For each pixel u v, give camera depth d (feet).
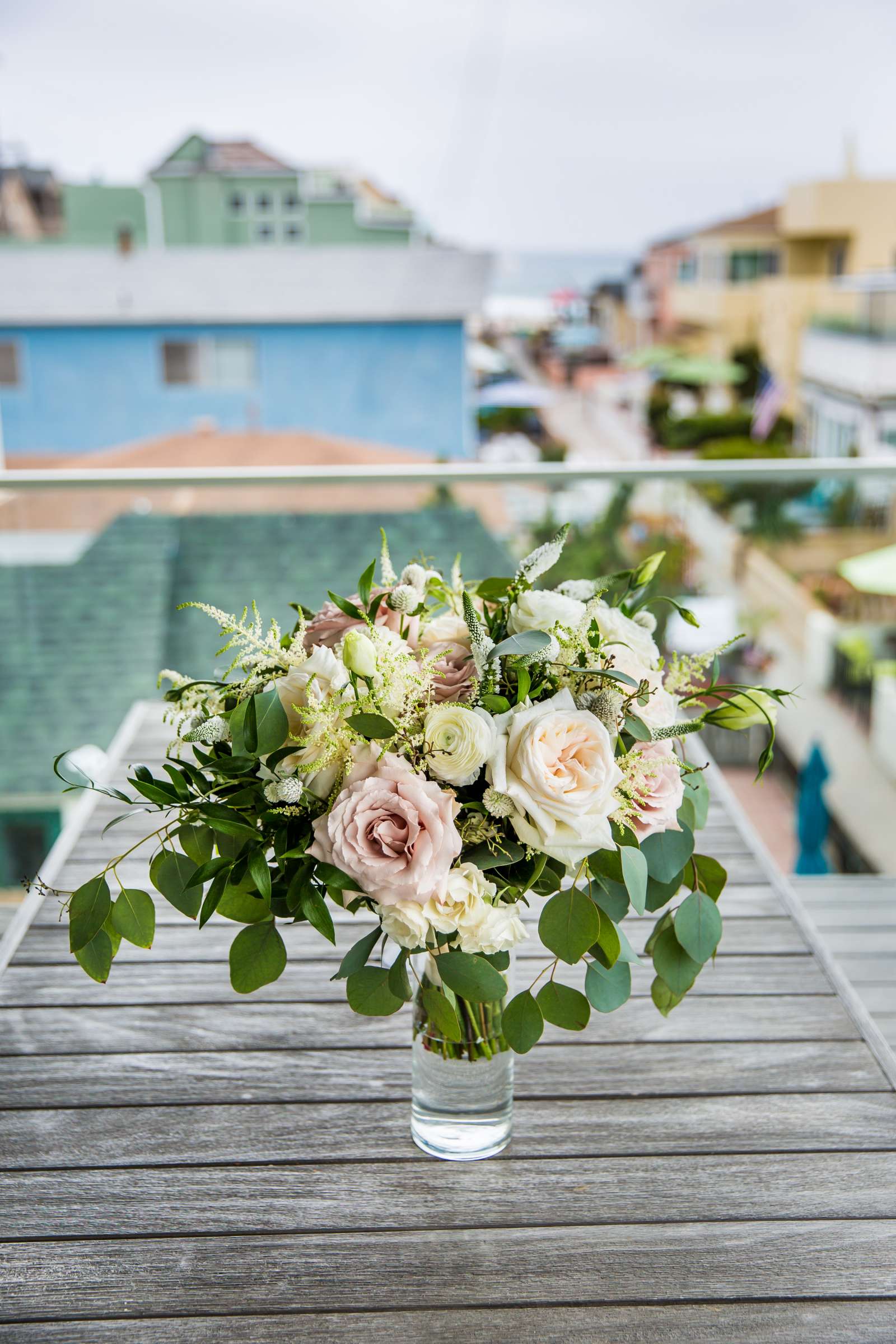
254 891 3.24
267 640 3.29
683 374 77.77
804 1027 4.45
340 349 66.49
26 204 72.33
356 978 3.23
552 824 2.94
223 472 9.61
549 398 79.97
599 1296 3.29
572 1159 3.78
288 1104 4.05
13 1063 4.27
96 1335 3.19
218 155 78.74
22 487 9.51
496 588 3.61
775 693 3.44
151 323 66.08
